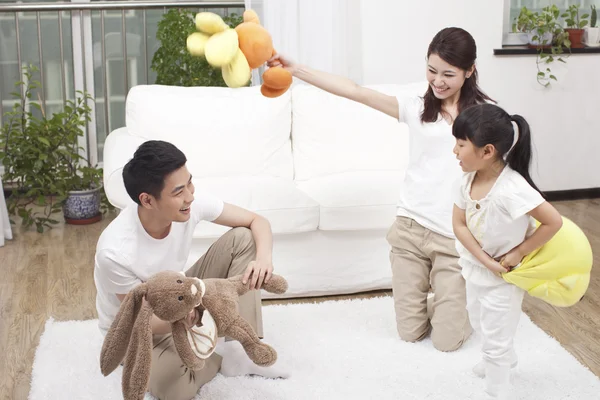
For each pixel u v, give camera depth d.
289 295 2.95
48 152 3.87
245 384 2.23
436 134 2.41
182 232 2.13
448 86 2.31
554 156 4.36
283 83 2.25
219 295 1.96
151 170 1.87
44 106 4.27
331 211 2.85
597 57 4.26
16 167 3.84
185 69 3.88
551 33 4.19
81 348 2.48
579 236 2.04
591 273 3.20
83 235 3.80
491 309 2.09
